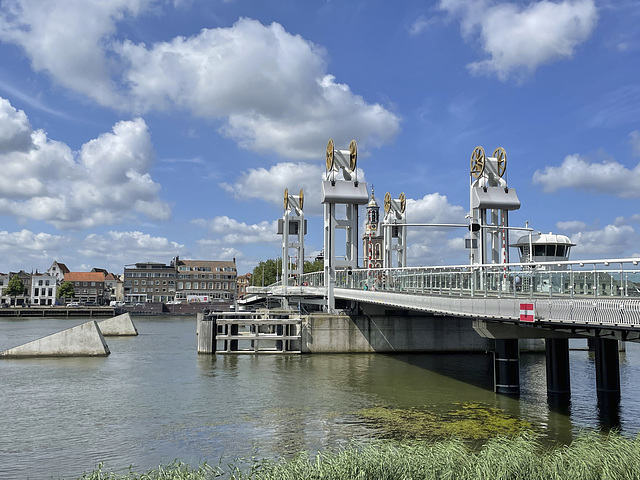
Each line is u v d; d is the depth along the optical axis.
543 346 64.56
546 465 17.17
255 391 39.53
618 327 21.38
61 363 54.22
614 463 16.83
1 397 37.72
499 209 53.47
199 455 24.94
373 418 31.09
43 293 194.25
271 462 22.23
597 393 36.94
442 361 56.62
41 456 25.09
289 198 99.12
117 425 30.27
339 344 63.22
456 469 16.92
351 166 69.19
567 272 25.86
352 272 64.06
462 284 36.22
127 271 195.62
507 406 33.66
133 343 75.50
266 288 103.56
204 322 62.28
